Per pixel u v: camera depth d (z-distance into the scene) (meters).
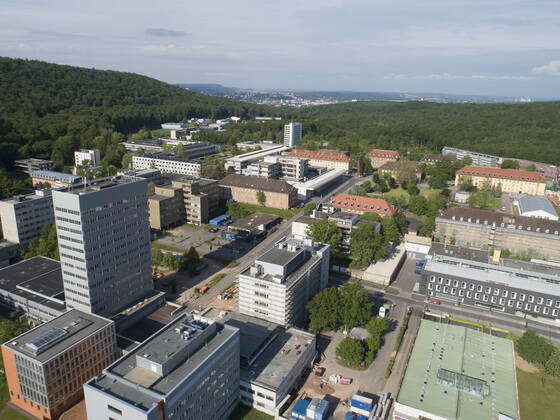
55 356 111.62
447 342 144.88
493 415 112.00
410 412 113.50
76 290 142.75
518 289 171.62
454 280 180.00
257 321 143.12
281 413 117.56
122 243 149.50
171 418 92.44
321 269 173.50
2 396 123.38
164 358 98.25
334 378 130.62
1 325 133.75
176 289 182.00
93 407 93.44
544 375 136.00
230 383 115.19
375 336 144.00
